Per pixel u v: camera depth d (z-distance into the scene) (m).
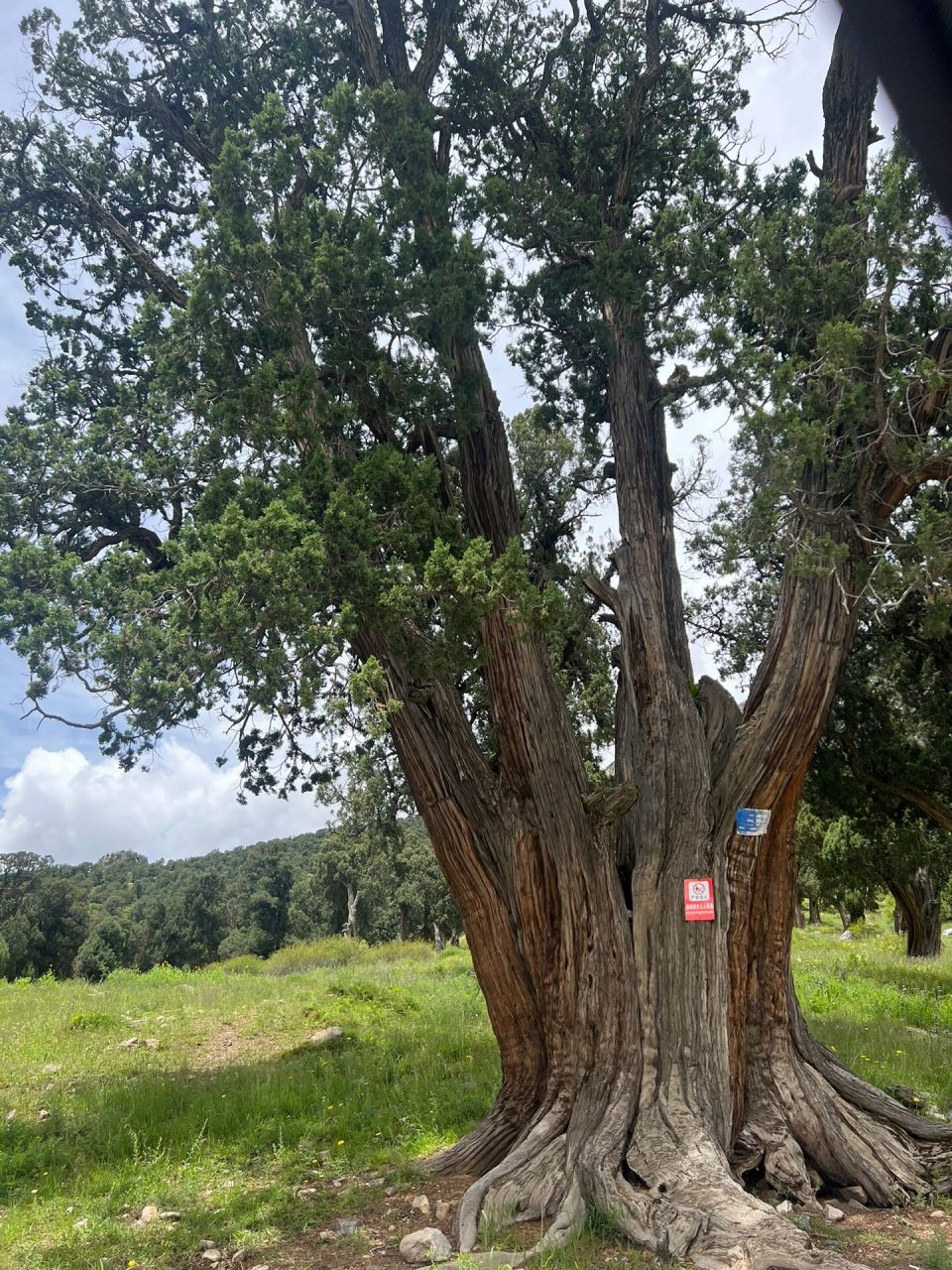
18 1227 6.14
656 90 9.13
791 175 8.47
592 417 10.15
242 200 7.36
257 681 5.90
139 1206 6.56
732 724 7.66
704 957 6.79
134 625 5.95
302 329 7.59
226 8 9.38
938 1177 6.29
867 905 39.72
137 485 8.10
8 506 8.23
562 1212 5.41
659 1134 6.07
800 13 8.83
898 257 6.39
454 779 7.60
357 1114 8.55
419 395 7.61
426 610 7.00
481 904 7.34
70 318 10.16
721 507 8.62
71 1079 10.73
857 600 6.84
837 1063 7.17
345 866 52.16
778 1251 4.65
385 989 15.61
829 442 6.79
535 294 9.03
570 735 7.55
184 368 7.59
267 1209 6.20
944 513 6.30
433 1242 5.19
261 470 7.38
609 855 7.16
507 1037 7.23
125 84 9.52
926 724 14.66
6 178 9.53
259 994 16.64
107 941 57.06
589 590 8.56
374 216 7.90
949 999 14.95
